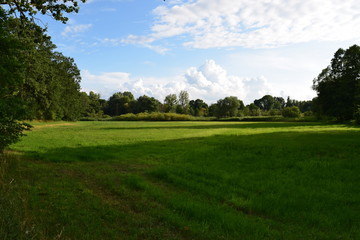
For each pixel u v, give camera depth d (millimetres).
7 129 8484
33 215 5320
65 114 66375
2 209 4777
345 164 11156
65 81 59250
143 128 42656
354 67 56406
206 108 140625
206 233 4980
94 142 20578
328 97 58250
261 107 176250
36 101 39375
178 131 34812
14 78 8164
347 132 27969
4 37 8117
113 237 4680
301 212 6156
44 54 38188
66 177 8992
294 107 87688
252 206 6461
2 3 11000
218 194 7352
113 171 10227
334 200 6918
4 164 8945
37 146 16812
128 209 6227
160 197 6992
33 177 8625
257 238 4805
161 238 4785
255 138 23141
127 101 143000
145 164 11867
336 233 5188
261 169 10664
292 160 12344
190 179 9102
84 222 5191
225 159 12875
